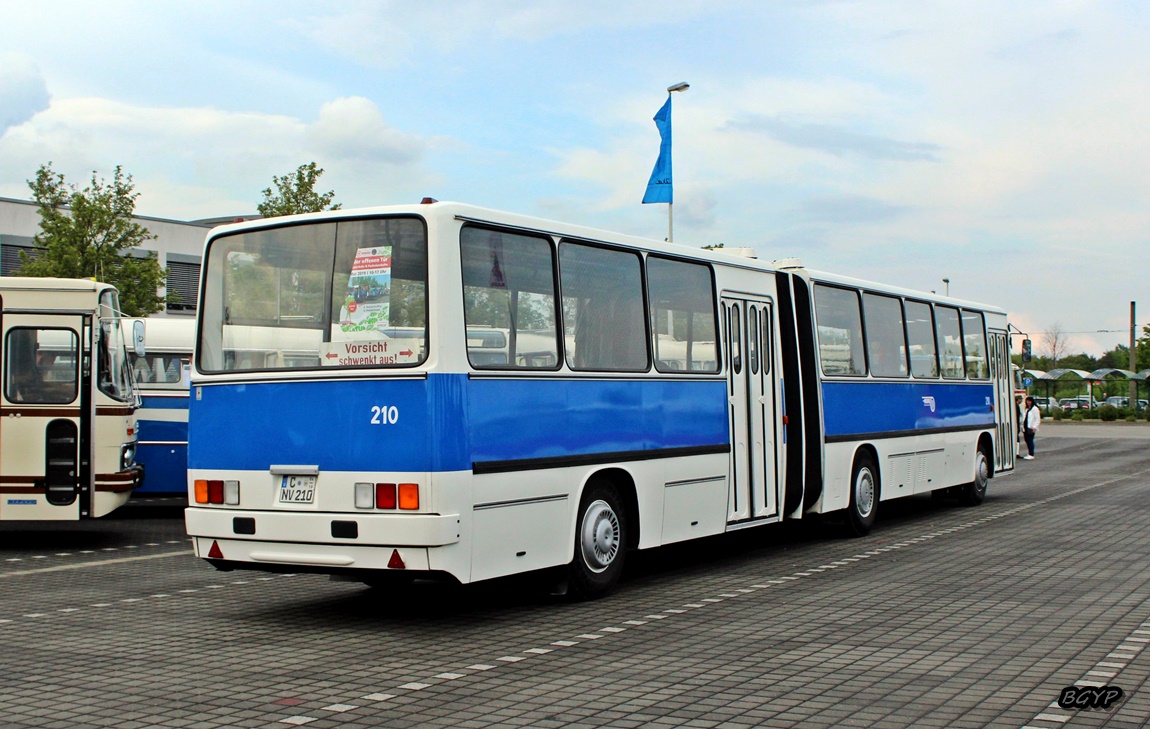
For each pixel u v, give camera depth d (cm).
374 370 852
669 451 1109
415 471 830
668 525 1106
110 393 1416
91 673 736
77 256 3156
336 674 727
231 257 941
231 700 663
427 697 666
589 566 1001
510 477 894
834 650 788
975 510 1819
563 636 847
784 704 644
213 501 915
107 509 1401
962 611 931
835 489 1418
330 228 899
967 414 1886
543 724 607
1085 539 1411
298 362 895
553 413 951
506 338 909
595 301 1027
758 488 1281
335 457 860
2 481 1366
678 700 654
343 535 846
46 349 1383
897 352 1642
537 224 959
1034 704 641
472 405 860
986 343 2006
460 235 873
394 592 1069
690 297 1180
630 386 1057
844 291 1488
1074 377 8025
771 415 1322
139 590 1095
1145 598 984
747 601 995
